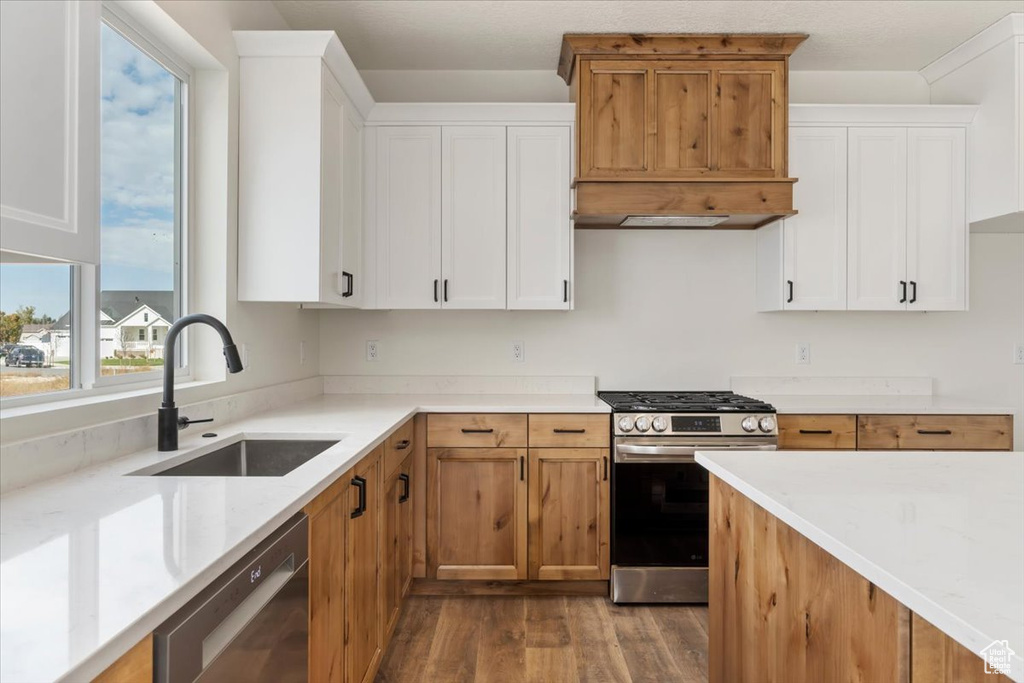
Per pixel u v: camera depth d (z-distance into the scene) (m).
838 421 2.78
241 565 0.98
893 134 3.01
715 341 3.33
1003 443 2.79
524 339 3.32
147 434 1.67
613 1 2.58
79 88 1.00
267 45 2.27
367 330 3.30
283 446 1.96
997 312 3.33
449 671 2.11
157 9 1.76
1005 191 2.82
